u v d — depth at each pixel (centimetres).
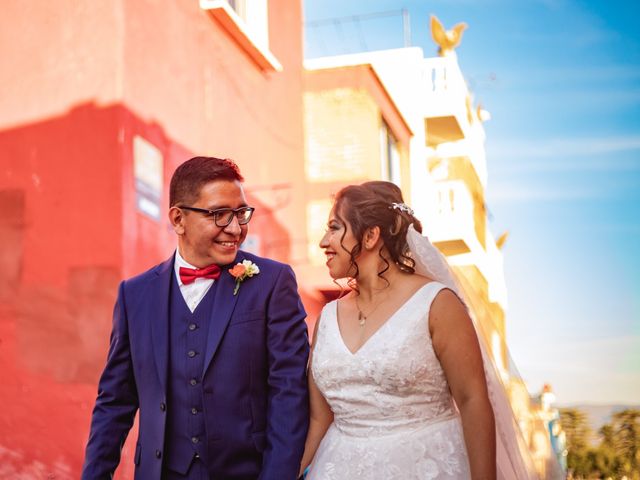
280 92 1009
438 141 1864
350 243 304
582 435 2122
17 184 600
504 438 327
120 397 322
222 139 800
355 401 297
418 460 288
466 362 289
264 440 307
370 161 1134
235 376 306
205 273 316
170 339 311
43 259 589
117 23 600
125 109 596
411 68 1526
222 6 764
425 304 294
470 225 1706
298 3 1131
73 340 575
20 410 576
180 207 314
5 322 586
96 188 588
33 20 612
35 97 605
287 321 317
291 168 1046
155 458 303
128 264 583
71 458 563
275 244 967
